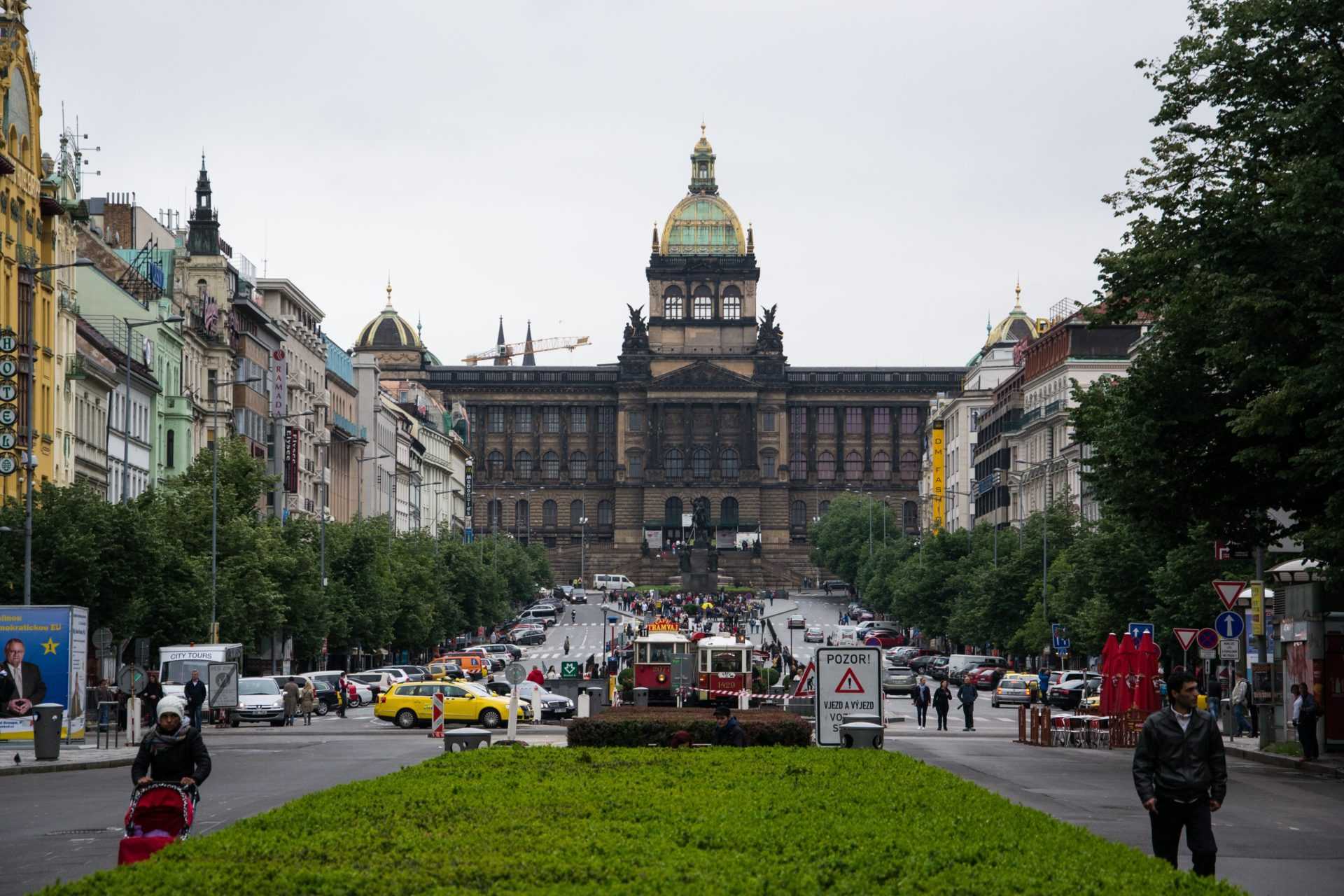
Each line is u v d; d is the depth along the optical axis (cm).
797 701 9069
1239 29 6122
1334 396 5512
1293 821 4384
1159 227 6256
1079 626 12825
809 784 3597
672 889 2170
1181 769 2905
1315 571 6562
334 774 5906
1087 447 18200
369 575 16325
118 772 6284
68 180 13512
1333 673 6731
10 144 10700
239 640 12006
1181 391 6125
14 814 4591
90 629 9762
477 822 2827
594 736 5766
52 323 11406
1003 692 13588
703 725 5769
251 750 7556
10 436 9838
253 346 18275
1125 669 7988
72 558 9381
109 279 14400
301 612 13462
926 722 10856
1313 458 5478
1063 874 2341
